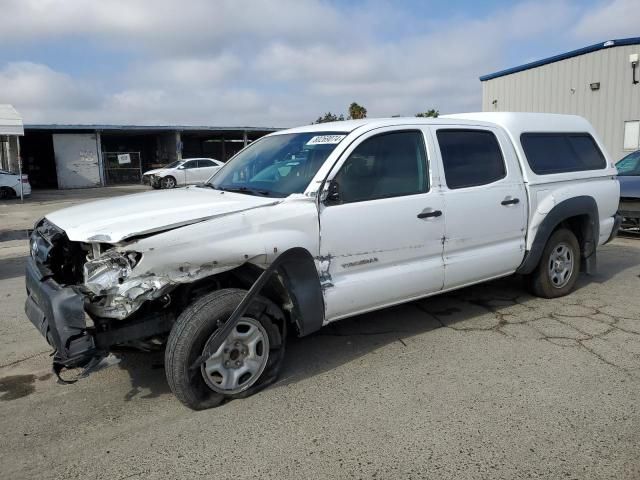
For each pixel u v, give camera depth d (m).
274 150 4.65
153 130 34.25
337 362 4.24
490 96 24.09
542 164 5.47
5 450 3.11
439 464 2.88
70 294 3.16
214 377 3.53
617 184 6.29
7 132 23.34
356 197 4.07
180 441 3.16
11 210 18.92
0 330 5.17
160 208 3.68
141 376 4.09
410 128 4.50
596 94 20.06
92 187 32.69
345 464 2.90
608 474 2.77
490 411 3.43
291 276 3.70
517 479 2.75
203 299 3.43
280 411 3.49
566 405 3.49
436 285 4.62
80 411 3.56
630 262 7.61
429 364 4.17
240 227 3.49
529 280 5.74
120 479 2.82
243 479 2.79
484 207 4.82
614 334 4.75
